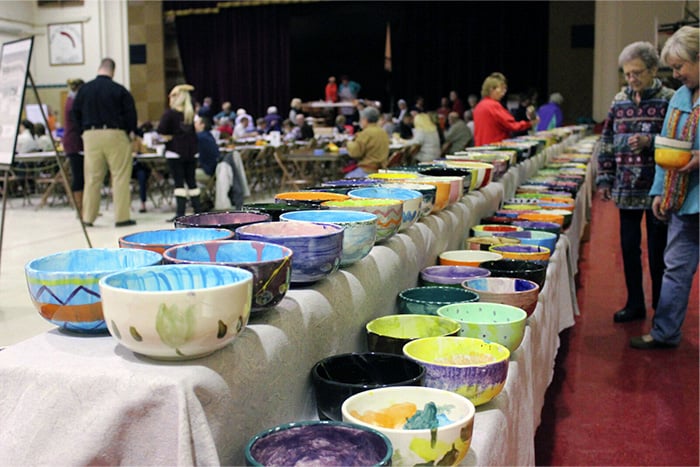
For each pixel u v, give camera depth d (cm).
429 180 227
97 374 92
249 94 1817
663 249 385
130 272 102
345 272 150
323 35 1836
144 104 1805
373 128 662
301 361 122
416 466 102
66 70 1439
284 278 113
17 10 1396
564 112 1644
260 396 106
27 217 762
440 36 1706
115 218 690
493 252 229
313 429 101
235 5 1770
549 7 1627
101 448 91
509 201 357
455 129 919
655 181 329
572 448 248
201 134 758
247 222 150
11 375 95
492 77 550
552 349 249
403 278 185
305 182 980
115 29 1411
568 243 324
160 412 90
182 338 91
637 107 355
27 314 365
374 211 170
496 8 1656
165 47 1833
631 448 247
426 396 116
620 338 367
